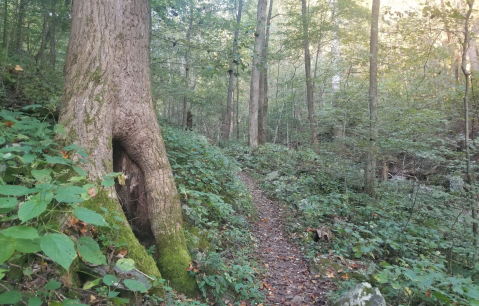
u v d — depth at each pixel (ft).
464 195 21.20
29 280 7.54
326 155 32.48
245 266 13.84
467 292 10.43
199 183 18.90
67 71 12.11
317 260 16.67
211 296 11.96
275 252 18.52
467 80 20.76
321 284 14.85
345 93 29.32
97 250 6.89
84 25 12.12
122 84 12.45
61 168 10.37
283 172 36.42
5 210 6.28
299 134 59.62
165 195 12.99
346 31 48.80
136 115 12.68
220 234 16.87
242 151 46.14
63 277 8.02
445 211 21.95
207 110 84.28
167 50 33.73
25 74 19.29
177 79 38.63
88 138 11.11
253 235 20.13
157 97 35.99
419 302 13.08
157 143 13.32
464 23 21.09
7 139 10.78
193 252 13.38
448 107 29.01
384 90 35.96
